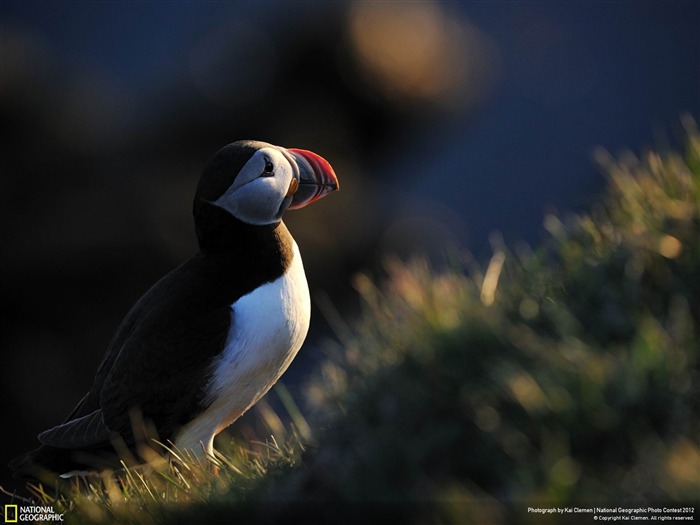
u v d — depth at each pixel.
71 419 8.84
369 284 8.05
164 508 6.18
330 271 18.53
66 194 16.64
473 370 5.50
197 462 7.36
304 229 18.48
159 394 8.17
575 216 7.48
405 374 5.73
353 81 21.19
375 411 5.74
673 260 6.12
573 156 33.59
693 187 6.52
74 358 15.88
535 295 6.26
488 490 5.15
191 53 21.73
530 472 4.97
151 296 8.69
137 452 8.24
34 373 15.57
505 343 5.52
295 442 7.17
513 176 32.41
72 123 17.80
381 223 20.84
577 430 5.07
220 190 8.20
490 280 6.48
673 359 5.26
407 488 5.30
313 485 5.70
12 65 17.73
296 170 8.38
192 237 17.00
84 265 16.00
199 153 19.20
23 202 16.41
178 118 19.78
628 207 6.78
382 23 22.02
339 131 21.27
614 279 6.14
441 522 5.07
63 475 8.51
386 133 22.38
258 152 8.17
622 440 5.05
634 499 4.74
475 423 5.30
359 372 6.44
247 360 8.12
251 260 8.23
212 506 5.95
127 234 16.39
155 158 18.59
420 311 6.13
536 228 29.80
